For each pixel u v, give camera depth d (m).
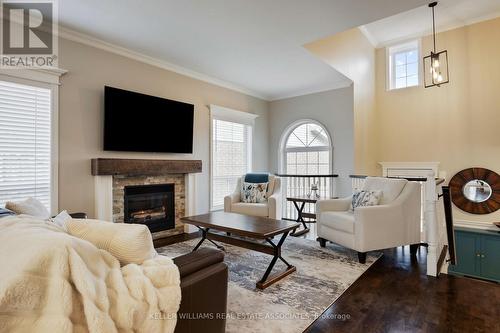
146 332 1.00
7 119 2.77
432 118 5.40
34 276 0.84
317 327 1.86
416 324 1.89
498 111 4.82
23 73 2.84
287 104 5.94
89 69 3.34
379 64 6.00
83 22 3.00
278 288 2.41
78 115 3.24
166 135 4.10
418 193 3.30
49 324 0.83
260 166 5.97
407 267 2.91
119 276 1.04
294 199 4.59
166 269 1.16
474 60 5.02
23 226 1.10
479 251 4.76
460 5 4.57
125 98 3.59
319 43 4.02
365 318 1.96
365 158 5.46
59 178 3.08
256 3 2.65
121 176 3.64
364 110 5.45
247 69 4.46
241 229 2.60
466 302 2.18
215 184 5.04
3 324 0.81
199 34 3.29
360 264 2.99
